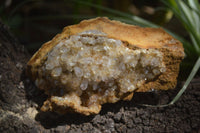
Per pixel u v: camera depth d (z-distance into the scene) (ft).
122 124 1.19
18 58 1.32
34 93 1.24
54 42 1.23
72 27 1.23
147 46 1.21
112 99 1.20
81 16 1.58
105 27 1.24
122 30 1.24
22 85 1.26
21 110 1.21
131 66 1.18
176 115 1.21
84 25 1.24
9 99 1.22
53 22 2.05
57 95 1.20
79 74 1.16
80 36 1.19
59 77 1.18
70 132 1.17
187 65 1.35
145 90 1.22
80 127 1.18
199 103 1.22
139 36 1.24
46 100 1.20
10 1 2.13
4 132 1.16
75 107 1.16
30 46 1.77
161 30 1.27
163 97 1.24
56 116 1.20
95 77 1.17
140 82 1.21
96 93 1.19
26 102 1.23
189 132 1.18
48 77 1.20
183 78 1.31
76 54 1.18
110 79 1.18
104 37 1.19
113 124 1.19
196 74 1.35
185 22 1.48
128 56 1.18
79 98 1.19
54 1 2.21
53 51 1.18
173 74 1.23
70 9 2.13
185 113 1.21
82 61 1.17
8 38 1.34
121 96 1.20
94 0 1.83
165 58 1.21
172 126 1.19
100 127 1.19
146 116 1.20
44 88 1.22
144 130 1.19
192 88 1.25
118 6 2.00
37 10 2.13
